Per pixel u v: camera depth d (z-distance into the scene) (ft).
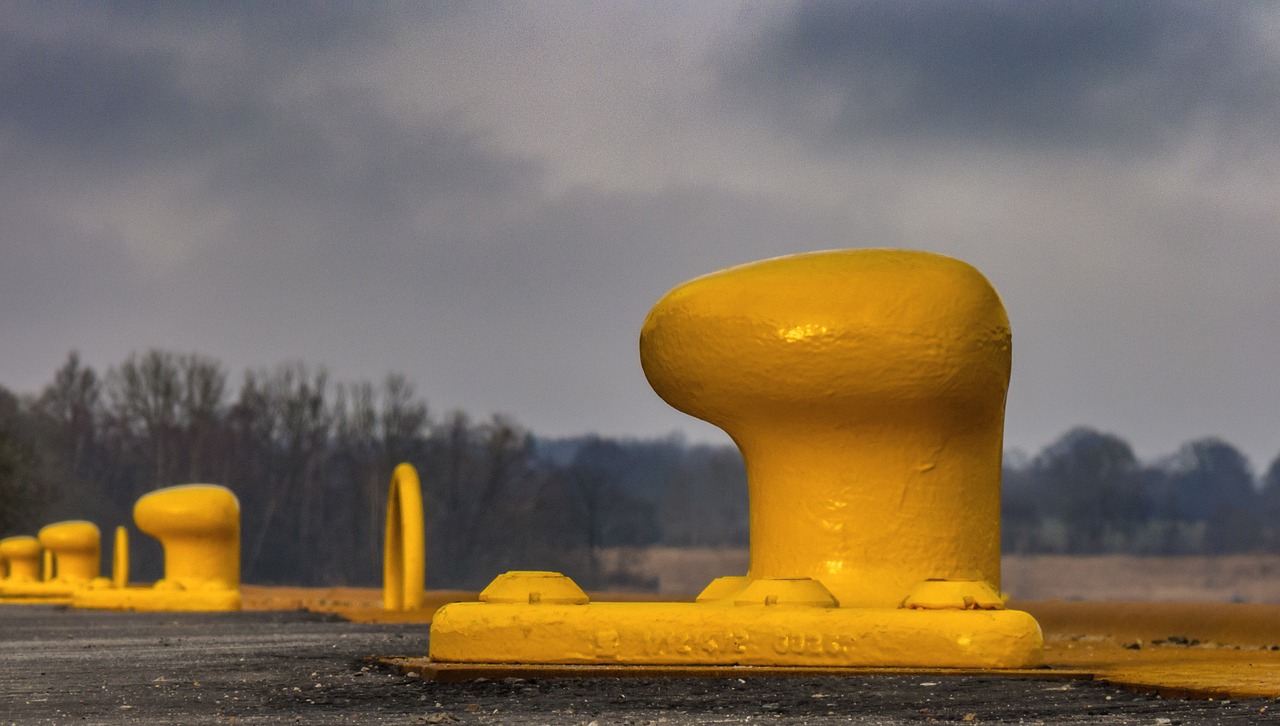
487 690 25.89
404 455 228.84
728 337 31.99
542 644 28.91
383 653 37.81
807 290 31.58
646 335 34.35
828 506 32.27
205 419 231.91
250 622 62.80
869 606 31.30
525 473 237.25
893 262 31.83
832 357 31.22
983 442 33.06
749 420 32.81
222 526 79.36
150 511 78.89
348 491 233.35
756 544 33.32
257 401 235.20
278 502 231.71
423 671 28.17
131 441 236.43
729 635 28.58
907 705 22.85
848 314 31.17
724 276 32.91
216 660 35.73
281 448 234.17
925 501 32.19
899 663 28.14
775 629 28.50
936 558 32.12
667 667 28.09
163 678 29.99
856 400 31.50
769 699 23.81
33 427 233.96
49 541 105.09
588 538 241.76
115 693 26.55
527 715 22.02
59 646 44.19
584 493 245.04
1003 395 33.01
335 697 25.18
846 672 27.63
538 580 30.14
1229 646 44.88
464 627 29.25
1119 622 51.29
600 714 22.06
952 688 25.12
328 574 229.86
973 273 32.27
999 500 33.55
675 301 33.27
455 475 228.43
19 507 153.99
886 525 32.07
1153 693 24.03
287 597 119.85
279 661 34.76
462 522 227.61
